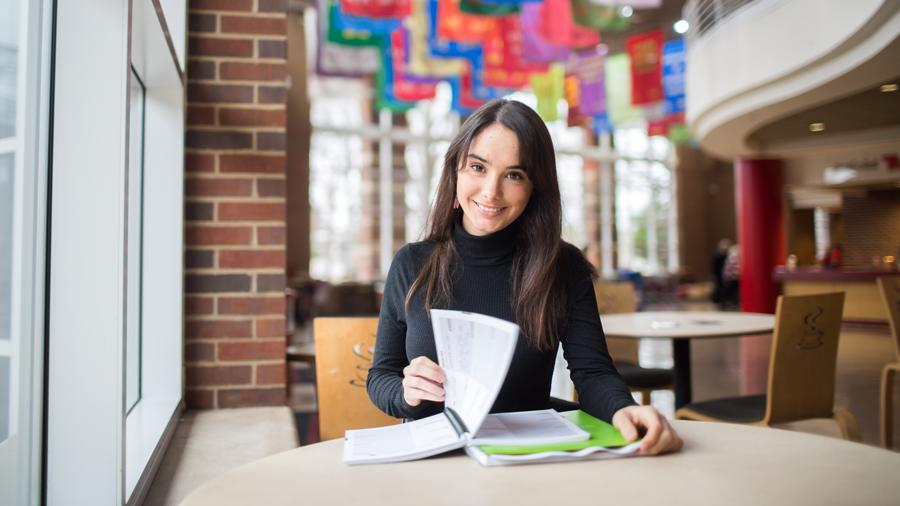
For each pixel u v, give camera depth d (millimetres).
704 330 2973
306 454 1097
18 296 1492
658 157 19438
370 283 13492
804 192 13367
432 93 9602
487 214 1335
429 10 7703
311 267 14125
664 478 950
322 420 2064
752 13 7625
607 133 17984
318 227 14328
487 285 1432
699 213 20109
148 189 2645
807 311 2453
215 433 2391
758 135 10297
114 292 1569
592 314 1444
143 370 2635
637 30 13617
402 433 1167
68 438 1550
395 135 14992
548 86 9367
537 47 8453
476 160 1316
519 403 1399
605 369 1361
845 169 10883
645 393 3568
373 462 1034
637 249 19109
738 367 6184
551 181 1365
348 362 2096
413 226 15281
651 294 16844
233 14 2793
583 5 7785
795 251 14164
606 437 1097
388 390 1362
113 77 1568
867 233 12859
